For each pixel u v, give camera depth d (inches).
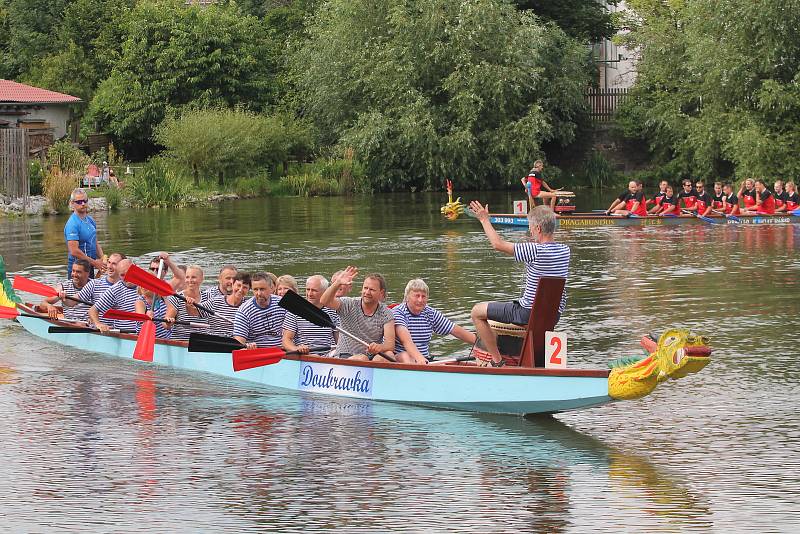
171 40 2588.6
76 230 817.5
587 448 495.8
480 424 536.4
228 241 1359.5
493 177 2532.0
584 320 788.0
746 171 2050.9
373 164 2440.9
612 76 2984.7
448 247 1275.8
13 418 555.5
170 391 615.2
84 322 745.0
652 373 476.1
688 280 983.0
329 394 598.2
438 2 2415.1
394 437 515.5
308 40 2613.2
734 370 631.8
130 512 418.6
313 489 443.2
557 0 2785.4
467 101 2394.2
